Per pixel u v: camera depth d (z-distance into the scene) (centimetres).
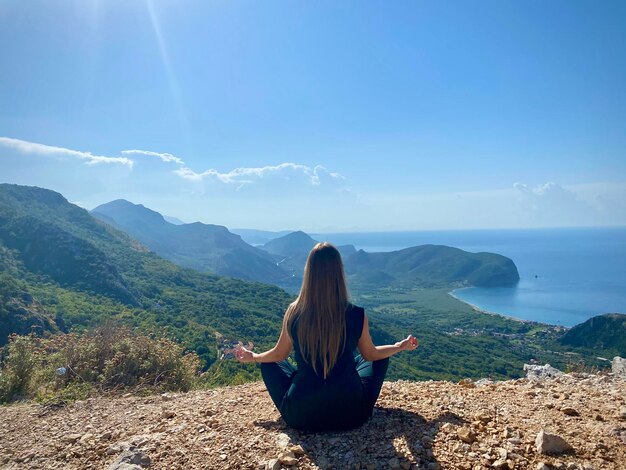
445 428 288
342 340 294
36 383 622
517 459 241
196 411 387
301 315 298
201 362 777
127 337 728
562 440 252
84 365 653
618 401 343
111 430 363
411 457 256
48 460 318
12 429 408
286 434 305
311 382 298
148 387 625
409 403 362
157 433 335
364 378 320
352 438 293
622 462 237
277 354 320
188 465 274
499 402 356
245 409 381
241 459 275
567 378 487
